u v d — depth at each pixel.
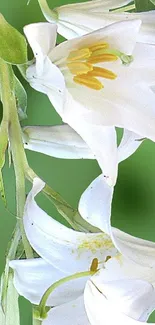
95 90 0.50
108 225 0.48
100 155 0.49
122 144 0.52
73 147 0.54
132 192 0.94
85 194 0.48
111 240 0.51
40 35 0.46
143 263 0.49
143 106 0.50
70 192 0.88
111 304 0.48
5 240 0.82
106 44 0.49
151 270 0.49
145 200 0.94
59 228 0.50
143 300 0.48
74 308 0.50
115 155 0.49
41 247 0.49
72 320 0.50
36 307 0.50
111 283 0.48
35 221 0.49
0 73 0.50
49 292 0.48
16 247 0.50
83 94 0.50
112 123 0.49
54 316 0.49
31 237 0.49
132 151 0.52
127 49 0.49
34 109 0.86
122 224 0.95
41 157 0.87
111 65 0.51
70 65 0.50
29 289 0.50
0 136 0.49
